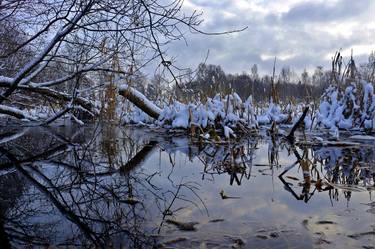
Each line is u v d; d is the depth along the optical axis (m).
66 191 2.74
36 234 1.81
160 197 2.53
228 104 7.92
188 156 4.73
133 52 4.76
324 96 9.29
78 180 3.16
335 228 1.87
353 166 3.90
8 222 2.00
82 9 4.18
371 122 7.47
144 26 4.21
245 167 3.82
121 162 4.21
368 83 8.05
